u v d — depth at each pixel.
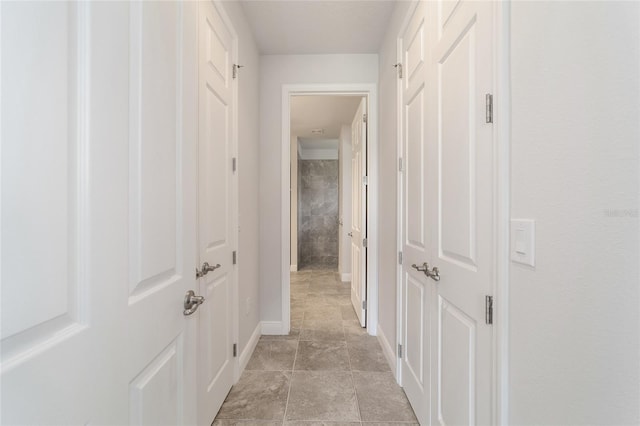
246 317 2.13
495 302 0.83
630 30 0.47
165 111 0.80
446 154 1.17
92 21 0.53
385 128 2.27
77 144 0.50
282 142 2.62
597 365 0.53
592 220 0.54
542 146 0.67
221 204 1.60
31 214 0.42
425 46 1.40
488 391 0.87
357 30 2.27
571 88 0.59
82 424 0.51
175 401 0.86
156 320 0.75
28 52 0.41
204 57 1.36
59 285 0.47
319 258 6.18
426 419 1.38
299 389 1.79
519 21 0.75
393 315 2.01
